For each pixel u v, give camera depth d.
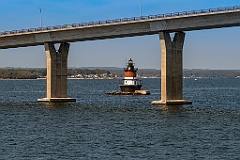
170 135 108.25
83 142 98.81
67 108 188.88
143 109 179.38
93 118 146.75
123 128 120.94
